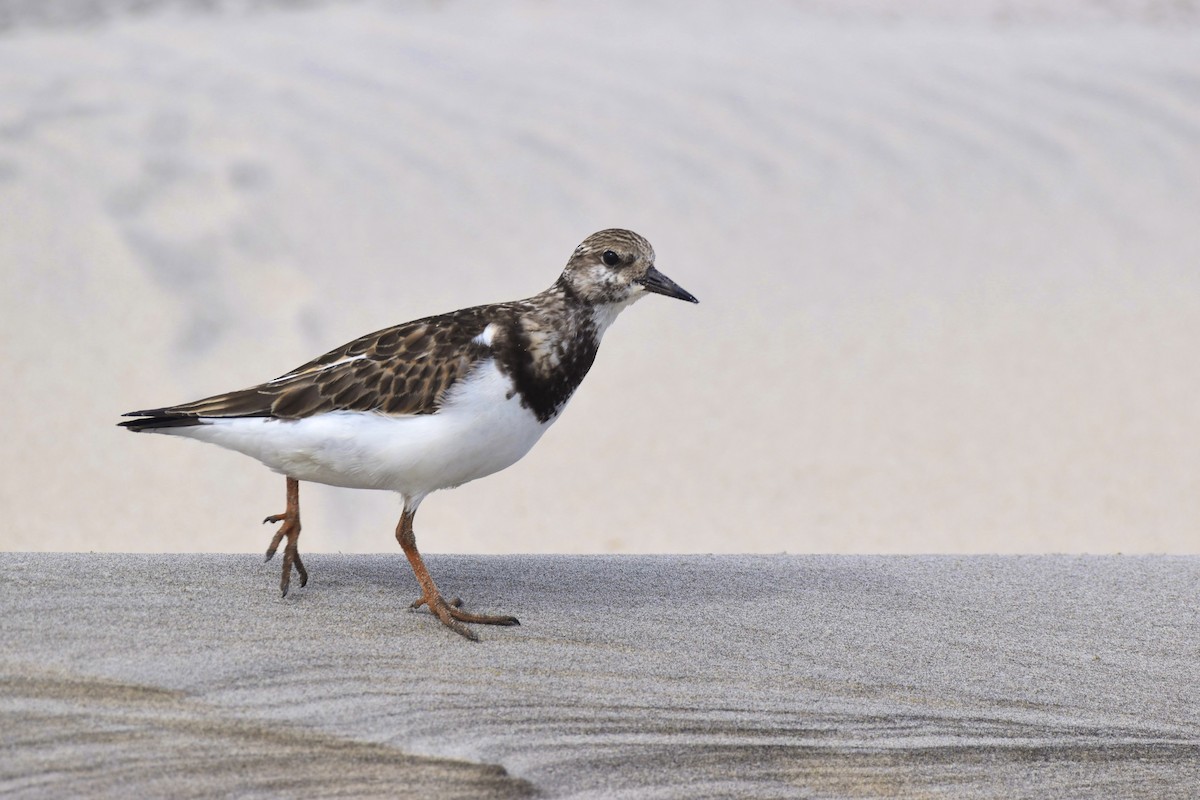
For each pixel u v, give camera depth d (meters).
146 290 14.06
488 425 7.00
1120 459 12.93
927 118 18.47
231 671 6.04
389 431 6.88
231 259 14.66
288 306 14.15
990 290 15.27
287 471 7.13
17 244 14.40
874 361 14.23
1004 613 7.98
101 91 17.58
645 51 20.31
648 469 12.90
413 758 5.60
